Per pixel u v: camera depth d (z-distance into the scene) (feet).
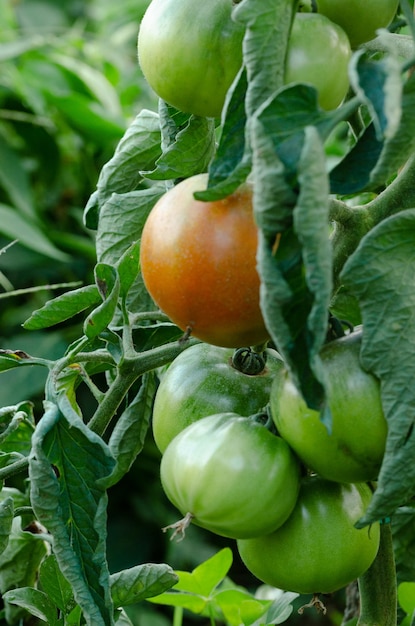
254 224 2.79
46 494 2.91
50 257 7.45
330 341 2.90
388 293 2.76
